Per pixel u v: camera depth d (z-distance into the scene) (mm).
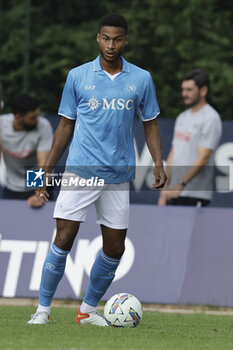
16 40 60281
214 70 57969
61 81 60375
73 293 28422
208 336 19453
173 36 59312
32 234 29016
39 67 60281
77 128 19672
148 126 20359
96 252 28703
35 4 62938
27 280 28578
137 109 19891
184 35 59594
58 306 27781
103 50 19219
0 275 28688
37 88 59969
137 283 28422
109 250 19953
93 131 19438
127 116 19547
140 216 29016
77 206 19484
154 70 59875
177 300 28266
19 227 29125
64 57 60344
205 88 31125
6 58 60031
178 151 31625
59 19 63156
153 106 20141
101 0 63438
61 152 20281
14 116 31156
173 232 28812
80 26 62781
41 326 19344
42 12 62531
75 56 60438
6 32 61562
